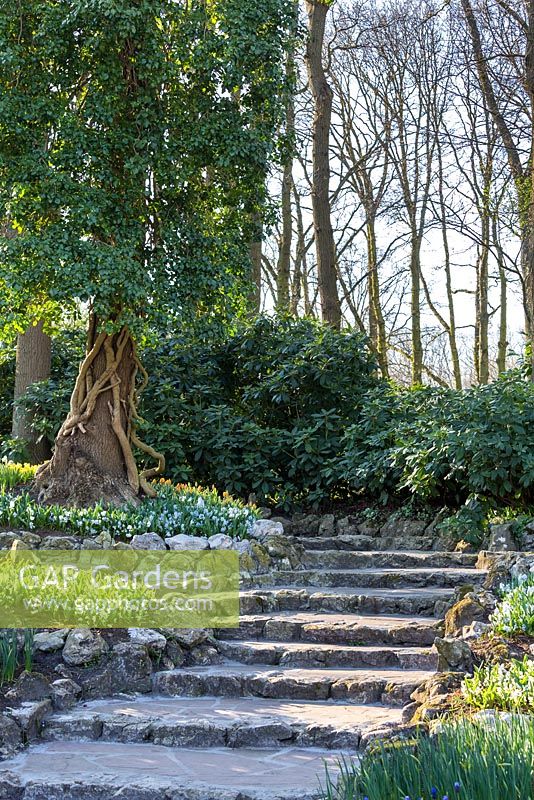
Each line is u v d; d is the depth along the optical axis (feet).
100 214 29.96
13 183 29.66
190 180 32.83
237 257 33.22
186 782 14.73
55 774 15.31
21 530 28.68
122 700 19.65
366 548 35.01
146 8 29.14
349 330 46.06
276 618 24.08
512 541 31.22
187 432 42.01
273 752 16.72
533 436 32.99
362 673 20.56
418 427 37.40
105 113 30.37
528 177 45.83
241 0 31.30
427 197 69.36
